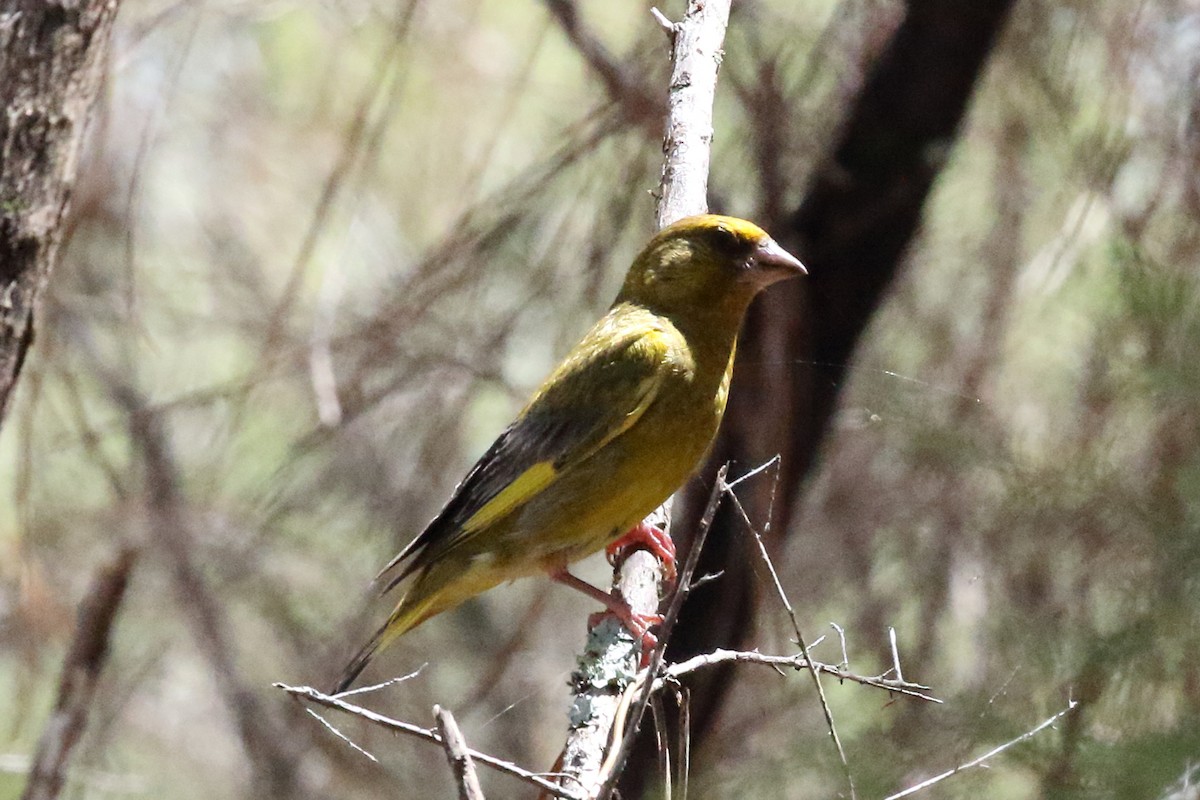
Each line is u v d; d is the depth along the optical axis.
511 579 9.50
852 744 9.55
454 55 15.46
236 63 16.44
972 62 12.16
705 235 9.27
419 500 14.75
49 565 14.49
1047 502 9.47
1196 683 7.18
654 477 9.25
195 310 16.38
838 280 12.47
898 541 12.48
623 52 13.41
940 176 12.80
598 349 9.29
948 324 13.05
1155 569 7.51
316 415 14.39
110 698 16.39
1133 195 11.70
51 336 13.79
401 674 15.80
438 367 13.60
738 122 13.10
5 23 8.29
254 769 16.53
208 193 16.45
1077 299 12.01
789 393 12.07
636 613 8.73
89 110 8.56
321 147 16.14
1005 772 8.91
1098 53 12.38
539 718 16.98
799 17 13.50
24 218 8.37
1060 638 8.45
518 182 12.91
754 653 6.86
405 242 15.75
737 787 11.09
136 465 15.71
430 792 15.94
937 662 11.94
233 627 16.77
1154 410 8.43
